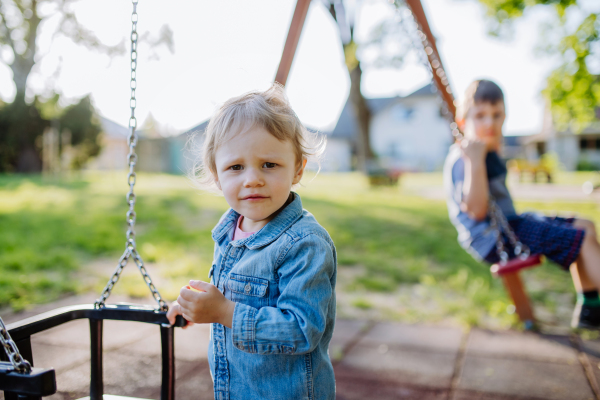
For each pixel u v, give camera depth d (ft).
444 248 17.01
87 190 30.63
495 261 8.35
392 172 46.85
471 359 8.02
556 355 8.15
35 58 29.53
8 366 3.22
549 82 24.31
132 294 10.83
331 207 27.04
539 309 10.80
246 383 3.93
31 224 17.84
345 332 9.32
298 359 3.84
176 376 7.20
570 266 7.97
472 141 7.93
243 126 3.85
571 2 22.72
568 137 91.91
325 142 4.52
